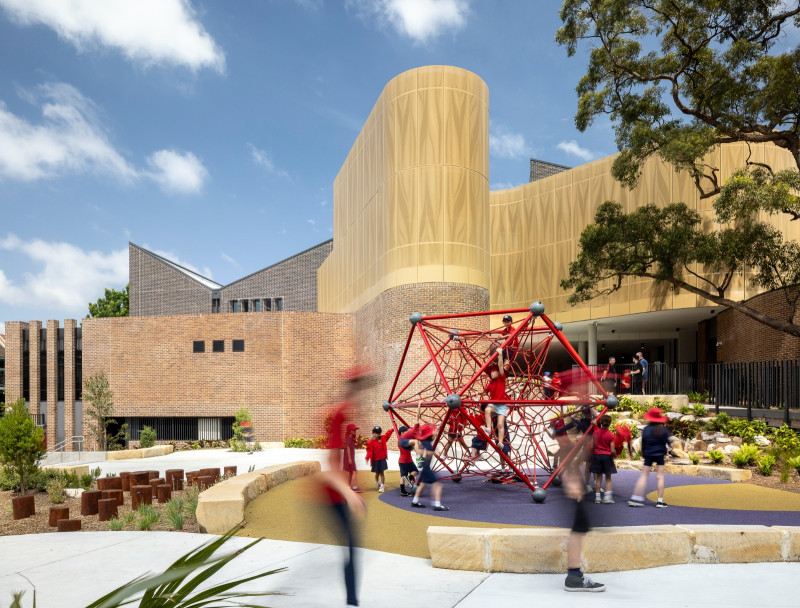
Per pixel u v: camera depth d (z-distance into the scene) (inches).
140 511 383.6
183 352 1354.6
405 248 979.3
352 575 175.2
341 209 1544.0
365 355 1191.6
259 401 1311.5
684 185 1197.1
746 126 858.1
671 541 243.1
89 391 1288.1
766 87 770.8
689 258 879.7
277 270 2242.9
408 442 436.1
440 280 951.6
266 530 317.1
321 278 1883.6
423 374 925.2
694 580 217.6
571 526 208.1
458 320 940.0
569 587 202.8
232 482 401.4
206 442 1284.4
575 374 429.4
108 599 72.9
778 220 1147.9
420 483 386.6
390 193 1018.1
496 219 1610.5
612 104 903.7
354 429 181.5
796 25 777.6
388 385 989.2
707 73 826.8
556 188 1492.4
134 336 1376.7
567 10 852.6
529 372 544.7
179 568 77.7
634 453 642.2
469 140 992.9
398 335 971.3
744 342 1058.1
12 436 569.6
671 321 1373.0
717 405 817.5
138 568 251.0
